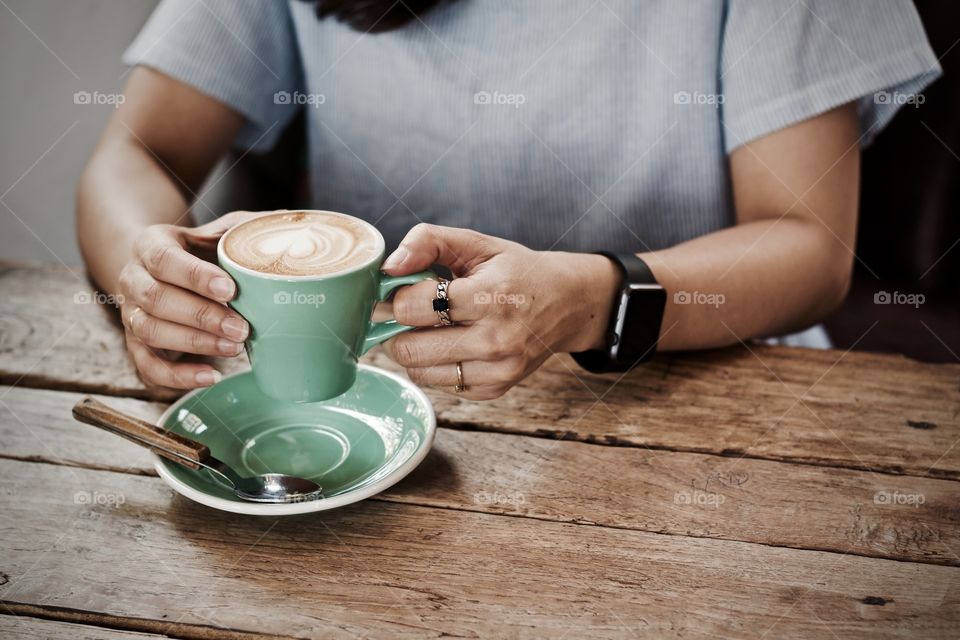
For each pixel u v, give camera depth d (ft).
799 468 2.19
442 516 1.99
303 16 3.93
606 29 3.67
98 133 5.64
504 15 3.73
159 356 2.38
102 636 1.64
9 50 5.54
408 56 3.84
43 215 5.82
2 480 2.09
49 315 2.89
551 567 1.83
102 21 5.47
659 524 1.97
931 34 5.52
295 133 4.66
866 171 5.98
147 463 2.18
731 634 1.66
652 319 2.49
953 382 2.61
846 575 1.83
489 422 2.37
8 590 1.74
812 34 3.33
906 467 2.20
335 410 2.35
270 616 1.69
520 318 2.23
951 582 1.81
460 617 1.69
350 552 1.87
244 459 2.16
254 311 1.88
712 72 3.67
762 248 3.00
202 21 3.74
